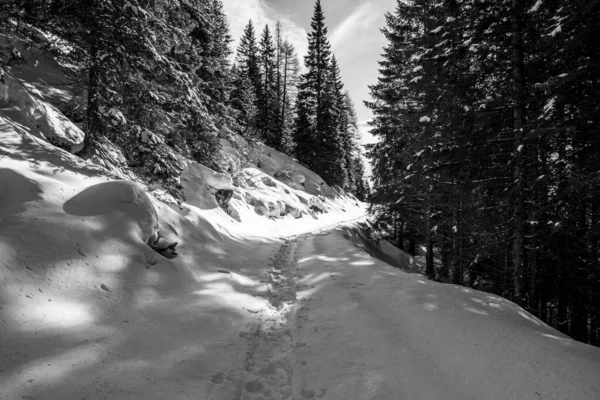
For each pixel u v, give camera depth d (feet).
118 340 14.25
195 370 13.97
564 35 24.02
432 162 34.30
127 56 28.19
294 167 121.29
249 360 15.83
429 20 44.96
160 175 31.89
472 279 53.57
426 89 38.24
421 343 15.98
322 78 136.36
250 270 32.42
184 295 21.38
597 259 32.53
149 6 30.48
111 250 19.49
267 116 139.44
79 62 31.40
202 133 51.55
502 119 31.76
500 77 31.17
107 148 32.37
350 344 16.85
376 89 62.59
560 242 31.58
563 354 13.78
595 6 21.59
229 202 58.18
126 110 32.22
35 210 17.98
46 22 26.84
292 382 14.03
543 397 11.02
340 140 146.00
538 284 38.19
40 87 40.22
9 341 11.41
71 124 37.01
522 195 29.09
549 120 26.71
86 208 20.58
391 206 59.67
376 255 74.18
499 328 16.46
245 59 143.54
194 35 49.57
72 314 14.37
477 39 29.96
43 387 10.33
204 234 34.42
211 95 64.85
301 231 70.44
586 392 10.96
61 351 12.15
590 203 28.68
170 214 30.48
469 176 32.78
